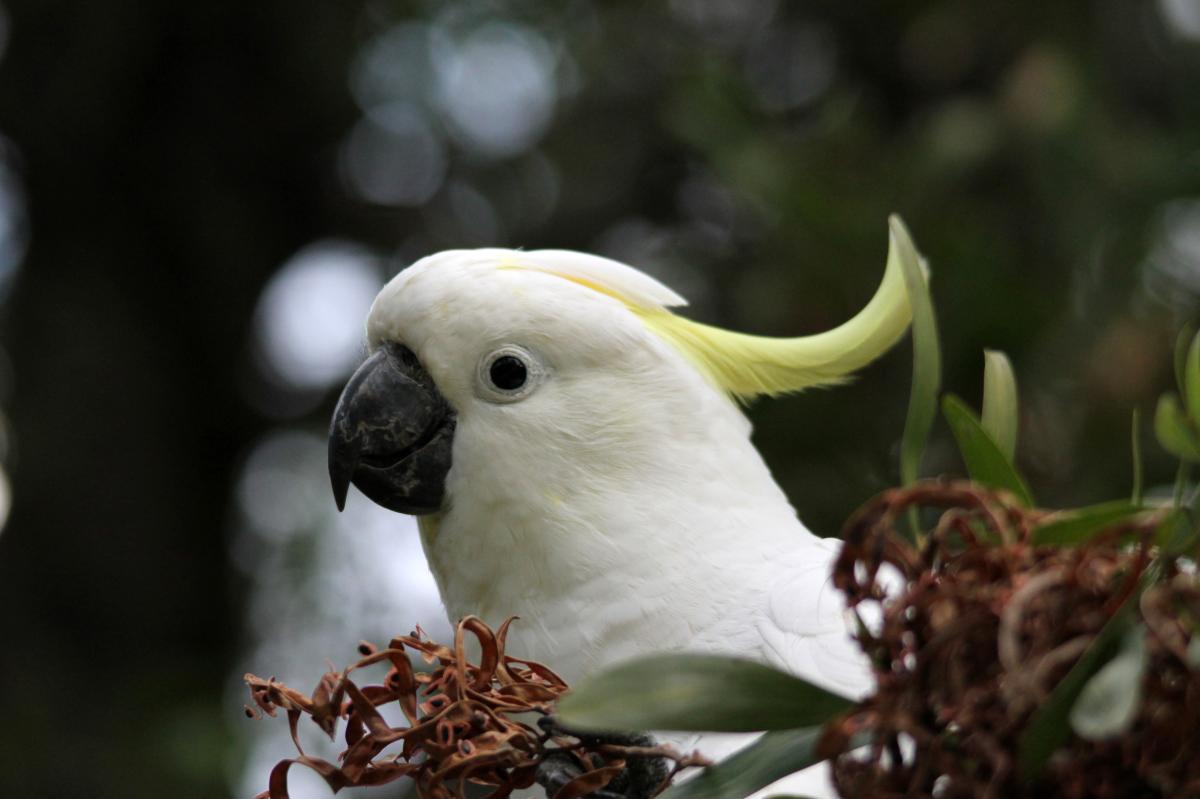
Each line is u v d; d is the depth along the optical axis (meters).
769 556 5.21
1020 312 8.59
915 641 3.16
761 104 9.94
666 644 5.10
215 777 10.37
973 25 10.73
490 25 12.40
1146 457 8.33
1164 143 9.15
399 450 5.43
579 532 5.21
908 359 8.52
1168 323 8.58
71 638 12.60
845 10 11.48
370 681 10.61
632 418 5.30
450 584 5.54
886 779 3.11
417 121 12.89
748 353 5.55
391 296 5.49
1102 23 10.55
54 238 13.37
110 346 13.19
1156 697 3.00
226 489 13.43
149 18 13.12
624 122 12.46
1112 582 3.12
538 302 5.32
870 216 8.84
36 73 13.05
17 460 12.90
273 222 13.66
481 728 3.90
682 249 11.38
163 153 13.46
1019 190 9.48
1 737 11.46
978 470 3.73
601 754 3.88
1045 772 3.05
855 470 8.51
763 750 3.53
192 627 12.95
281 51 13.22
